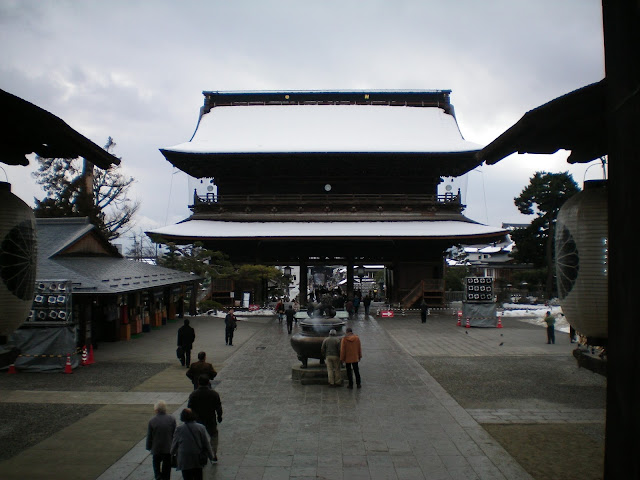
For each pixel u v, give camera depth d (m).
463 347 31.72
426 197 66.69
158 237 57.28
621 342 4.73
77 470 11.81
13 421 15.74
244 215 65.50
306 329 22.50
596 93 6.93
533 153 9.41
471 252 128.88
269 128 74.38
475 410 16.91
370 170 67.25
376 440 13.80
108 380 21.94
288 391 19.69
